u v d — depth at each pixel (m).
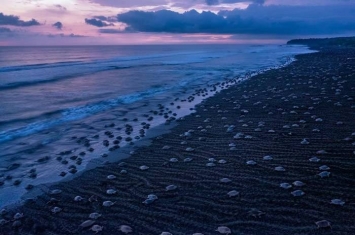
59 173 11.39
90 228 7.89
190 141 14.04
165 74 43.44
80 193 9.81
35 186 10.39
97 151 13.52
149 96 26.70
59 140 15.06
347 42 144.38
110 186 10.11
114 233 7.63
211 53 119.94
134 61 71.62
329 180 9.21
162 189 9.63
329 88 24.34
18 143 14.57
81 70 48.09
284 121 16.02
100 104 23.42
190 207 8.51
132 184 10.14
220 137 14.27
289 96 22.39
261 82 31.17
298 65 47.53
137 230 7.68
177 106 22.20
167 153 12.76
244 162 11.10
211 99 24.08
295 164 10.54
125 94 27.78
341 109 17.50
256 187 9.23
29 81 34.66
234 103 21.81
